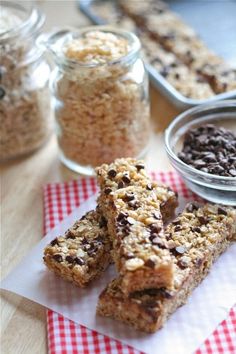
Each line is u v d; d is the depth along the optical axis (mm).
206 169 530
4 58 565
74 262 477
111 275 492
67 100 553
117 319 460
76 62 541
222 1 811
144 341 448
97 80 543
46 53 616
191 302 471
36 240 530
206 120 594
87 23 773
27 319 473
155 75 656
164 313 447
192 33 756
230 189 516
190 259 468
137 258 441
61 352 447
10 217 551
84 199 559
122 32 579
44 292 482
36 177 588
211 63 705
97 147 566
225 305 467
